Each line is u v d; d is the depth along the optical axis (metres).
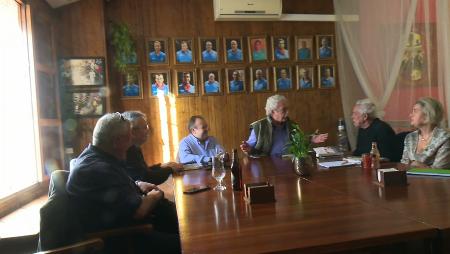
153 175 2.42
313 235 1.13
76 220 1.57
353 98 4.12
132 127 2.30
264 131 3.19
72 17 3.54
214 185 2.02
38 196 2.77
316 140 2.86
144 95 3.89
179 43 3.95
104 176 1.63
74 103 3.53
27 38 2.79
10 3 2.60
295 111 4.21
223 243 1.11
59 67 3.49
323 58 4.25
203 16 4.01
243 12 3.92
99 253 1.60
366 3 3.70
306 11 4.22
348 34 3.99
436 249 1.12
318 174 2.13
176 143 3.95
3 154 2.35
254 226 1.25
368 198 1.52
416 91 3.14
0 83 2.38
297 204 1.50
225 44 4.05
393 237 1.09
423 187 1.65
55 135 3.34
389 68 3.44
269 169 2.42
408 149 2.54
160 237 1.78
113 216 1.65
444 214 1.25
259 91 4.13
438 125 2.43
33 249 2.01
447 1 2.75
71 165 1.83
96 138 1.75
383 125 3.03
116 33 3.70
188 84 3.97
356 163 2.39
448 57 2.77
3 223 2.14
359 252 1.15
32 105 2.79
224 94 4.07
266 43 4.14
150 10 3.90
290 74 4.19
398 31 3.28
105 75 3.61
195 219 1.38
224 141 4.06
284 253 1.03
